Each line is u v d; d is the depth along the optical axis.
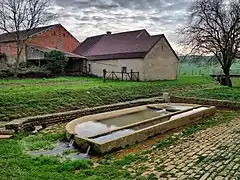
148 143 7.90
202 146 6.88
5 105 11.41
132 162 5.99
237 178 4.45
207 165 5.24
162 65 28.39
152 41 27.94
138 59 26.73
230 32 23.06
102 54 31.62
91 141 6.99
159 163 5.69
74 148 7.43
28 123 9.76
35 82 21.00
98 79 26.31
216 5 23.67
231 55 23.45
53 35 37.41
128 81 24.95
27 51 31.88
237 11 22.81
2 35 40.56
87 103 14.15
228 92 18.03
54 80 23.11
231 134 8.12
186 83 24.77
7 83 19.91
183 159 5.81
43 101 12.78
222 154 5.95
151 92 19.16
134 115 12.00
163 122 9.46
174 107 13.50
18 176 4.89
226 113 12.90
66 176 5.09
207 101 14.77
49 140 8.20
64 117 11.18
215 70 36.38
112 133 8.38
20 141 7.90
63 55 28.52
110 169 5.53
